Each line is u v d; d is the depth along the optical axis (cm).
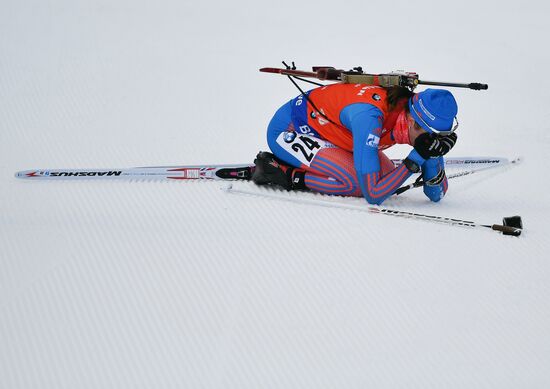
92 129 2284
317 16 3756
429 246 1548
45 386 1161
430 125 1550
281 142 1811
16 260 1468
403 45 3334
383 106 1628
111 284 1401
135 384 1168
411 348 1261
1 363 1205
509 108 2650
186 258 1488
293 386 1173
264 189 1823
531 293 1404
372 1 4078
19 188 1819
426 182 1723
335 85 1738
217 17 3622
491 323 1323
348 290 1398
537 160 2167
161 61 2961
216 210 1703
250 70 2941
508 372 1213
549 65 3127
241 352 1240
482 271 1466
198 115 2462
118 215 1677
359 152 1619
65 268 1446
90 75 2745
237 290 1390
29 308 1330
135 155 2105
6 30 3147
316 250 1523
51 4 3578
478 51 3284
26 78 2658
